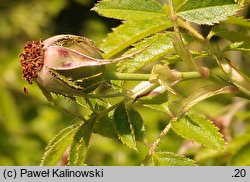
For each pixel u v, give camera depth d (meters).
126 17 0.31
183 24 0.32
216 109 0.42
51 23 1.03
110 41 0.32
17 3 0.92
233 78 0.31
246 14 0.40
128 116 0.30
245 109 0.42
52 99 0.30
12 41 0.90
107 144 0.46
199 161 0.38
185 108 0.31
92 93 0.30
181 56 0.30
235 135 0.39
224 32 0.32
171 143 0.42
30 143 0.52
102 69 0.30
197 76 0.31
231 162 0.37
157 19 0.32
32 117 0.55
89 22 0.92
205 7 0.31
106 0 0.32
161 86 0.31
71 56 0.30
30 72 0.30
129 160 0.45
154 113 0.47
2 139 0.51
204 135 0.30
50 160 0.31
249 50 0.31
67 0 0.97
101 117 0.31
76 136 0.30
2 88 0.52
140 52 0.30
